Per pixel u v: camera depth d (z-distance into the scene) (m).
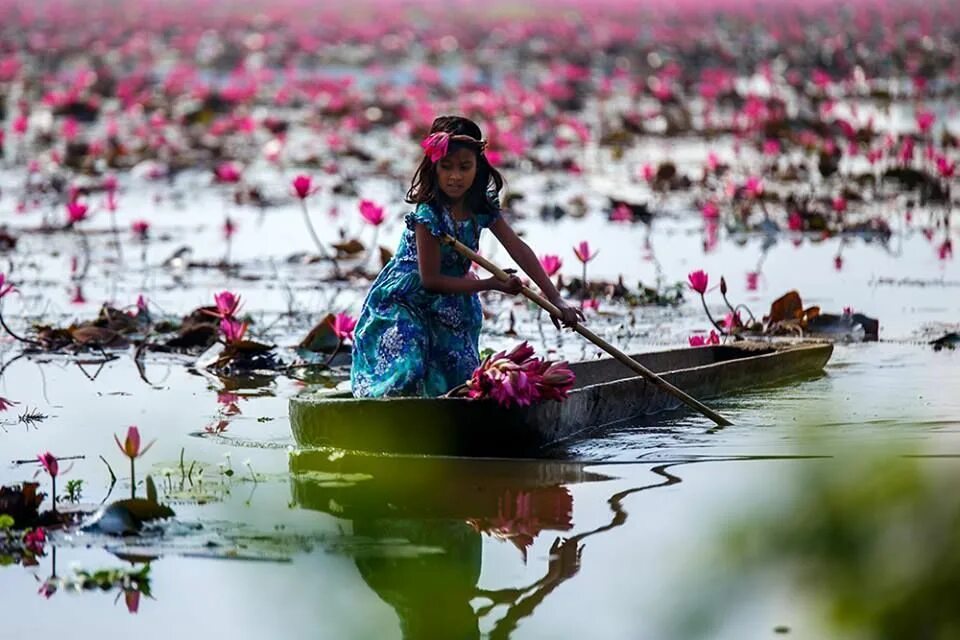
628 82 39.19
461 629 6.45
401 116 31.66
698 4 66.19
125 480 8.58
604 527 7.68
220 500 8.24
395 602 6.79
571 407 9.29
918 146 24.27
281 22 57.69
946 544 4.01
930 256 16.38
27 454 9.12
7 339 12.78
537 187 22.72
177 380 11.32
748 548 4.61
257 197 21.80
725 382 10.41
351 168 25.48
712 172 22.62
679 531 7.54
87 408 10.38
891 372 11.06
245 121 28.42
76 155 26.16
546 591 6.87
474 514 7.96
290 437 9.54
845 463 4.32
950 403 9.95
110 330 12.67
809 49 42.62
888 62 39.06
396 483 8.52
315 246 17.81
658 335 12.62
